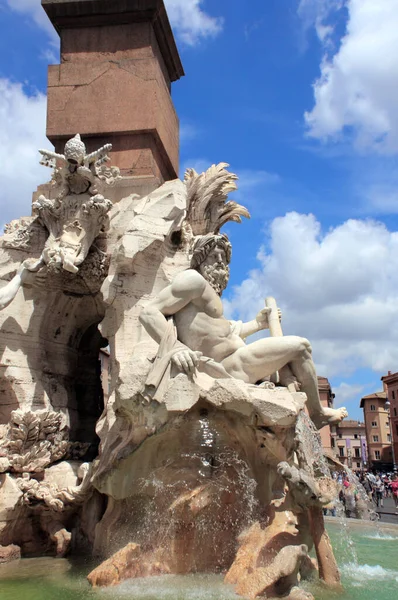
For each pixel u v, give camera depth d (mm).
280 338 6645
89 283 8820
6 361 8414
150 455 6496
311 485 5531
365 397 66875
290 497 5785
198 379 6086
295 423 6148
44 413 8086
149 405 5969
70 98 10227
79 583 5949
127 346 7848
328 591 5527
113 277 8094
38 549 7766
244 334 7738
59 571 6594
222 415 6215
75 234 8352
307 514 5816
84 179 8539
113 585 5625
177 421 6000
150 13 10359
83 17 10508
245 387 5992
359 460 69562
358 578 6316
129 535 6578
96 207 8305
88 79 10281
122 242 7980
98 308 9438
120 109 10078
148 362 6305
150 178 9664
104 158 8500
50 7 10414
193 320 6516
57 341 9383
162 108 10562
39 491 7648
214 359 6613
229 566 6145
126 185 9547
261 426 6121
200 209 9992
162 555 6113
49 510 7773
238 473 6535
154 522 6441
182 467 6480
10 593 5656
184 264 8609
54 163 8578
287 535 5754
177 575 6000
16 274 8648
